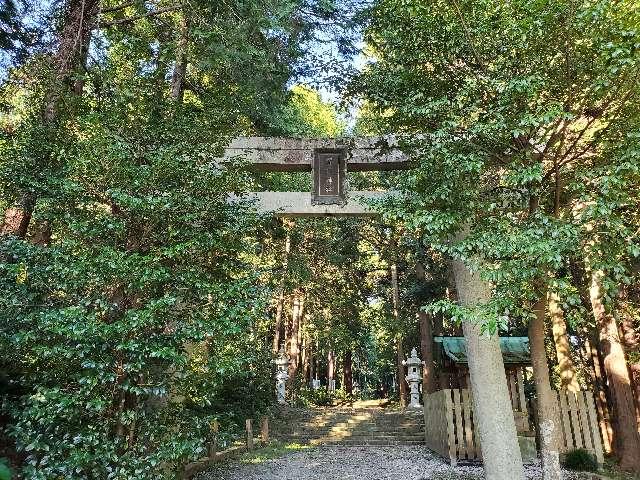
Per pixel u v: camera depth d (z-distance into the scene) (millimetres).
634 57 4121
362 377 31672
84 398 4258
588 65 4598
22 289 4559
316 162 7465
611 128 4770
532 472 7863
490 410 5613
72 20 6445
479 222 5086
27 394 4527
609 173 4434
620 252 4727
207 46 6766
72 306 4395
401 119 5695
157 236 5055
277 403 15578
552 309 10703
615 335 9602
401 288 19500
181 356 4352
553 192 5410
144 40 6891
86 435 4117
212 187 5297
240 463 9133
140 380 4559
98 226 4762
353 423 13922
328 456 10070
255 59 7023
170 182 5109
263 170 7762
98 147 4953
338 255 17453
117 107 5426
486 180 5617
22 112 6543
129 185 4949
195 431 4797
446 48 5227
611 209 4449
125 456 4203
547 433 4992
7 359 4645
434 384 15867
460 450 8469
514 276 4449
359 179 13664
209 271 5320
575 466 7871
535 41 4699
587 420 8344
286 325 22172
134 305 4750
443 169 5004
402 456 9906
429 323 16625
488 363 5781
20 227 5863
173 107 5707
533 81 4520
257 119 8250
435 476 7637
